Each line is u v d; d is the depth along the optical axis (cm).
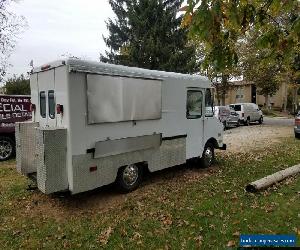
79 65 603
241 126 2616
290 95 5822
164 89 802
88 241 504
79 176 617
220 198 678
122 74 685
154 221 569
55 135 587
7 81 2964
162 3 3019
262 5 296
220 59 296
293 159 1084
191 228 536
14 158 1173
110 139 670
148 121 760
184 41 2908
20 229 552
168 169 958
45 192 579
